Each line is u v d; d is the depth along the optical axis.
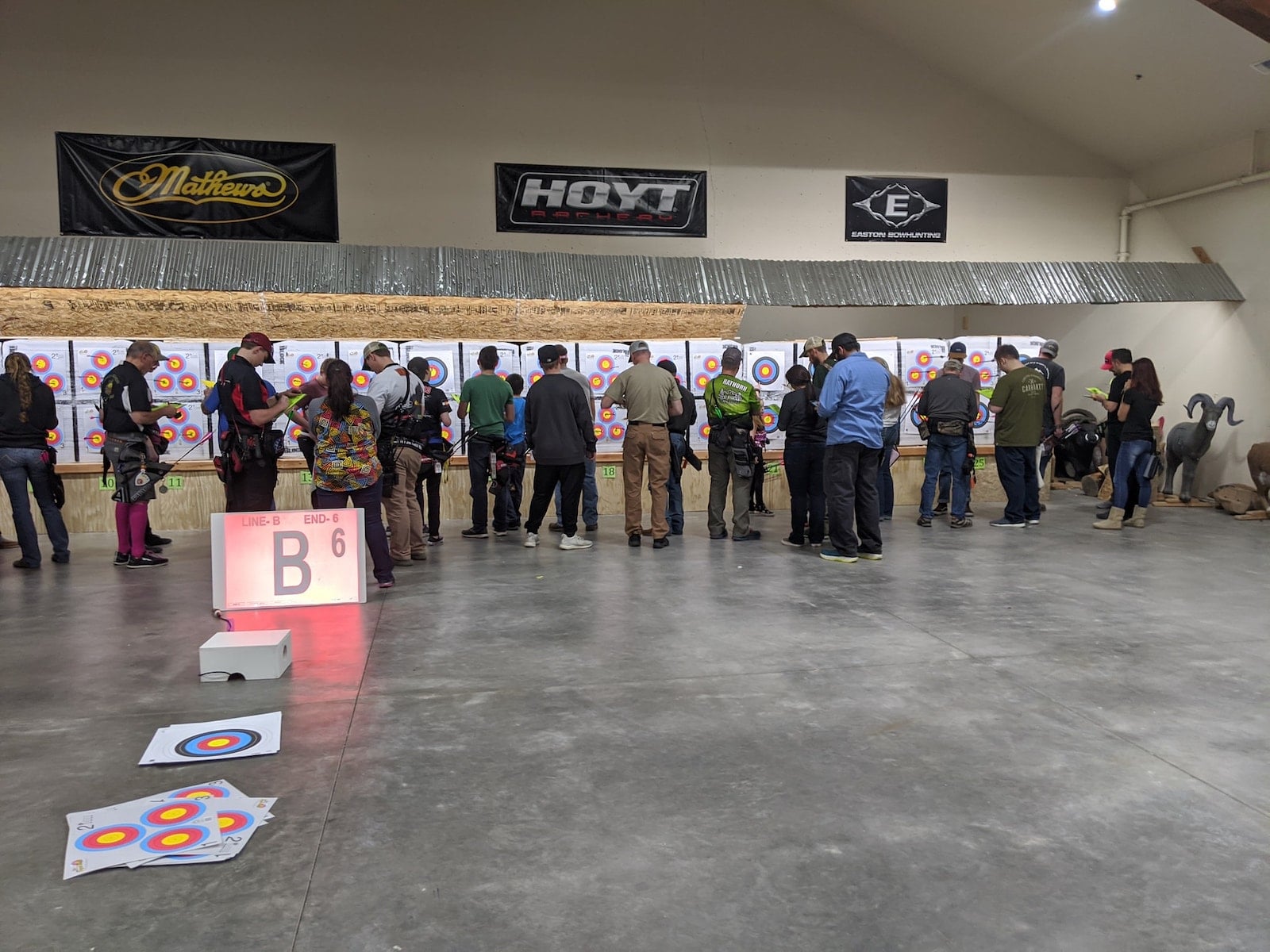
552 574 5.70
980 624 4.39
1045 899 2.00
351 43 9.80
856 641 4.08
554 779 2.63
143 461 6.08
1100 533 7.30
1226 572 5.66
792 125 10.83
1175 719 3.10
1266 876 2.09
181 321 8.29
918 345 9.42
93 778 2.64
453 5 10.01
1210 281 9.45
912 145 11.08
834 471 5.98
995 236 11.30
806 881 2.07
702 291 9.45
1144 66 8.98
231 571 4.74
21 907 1.96
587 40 10.31
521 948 1.82
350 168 9.86
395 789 2.56
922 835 2.29
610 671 3.64
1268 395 8.95
